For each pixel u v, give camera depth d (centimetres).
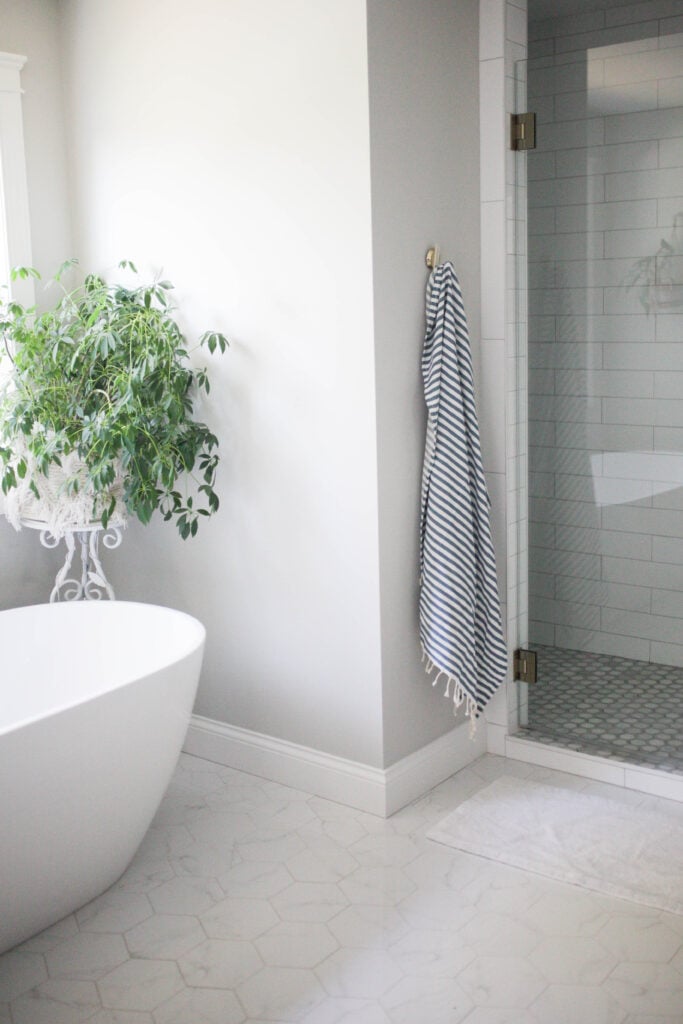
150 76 316
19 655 303
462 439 298
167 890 263
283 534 308
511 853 275
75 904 254
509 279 320
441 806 305
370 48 267
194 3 300
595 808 300
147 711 246
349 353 283
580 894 257
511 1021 212
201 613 336
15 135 331
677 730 312
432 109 293
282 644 315
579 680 329
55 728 224
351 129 272
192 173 311
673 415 302
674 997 218
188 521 331
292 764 317
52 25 338
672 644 311
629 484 313
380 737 297
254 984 226
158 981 227
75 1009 219
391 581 294
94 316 301
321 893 260
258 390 306
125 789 249
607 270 308
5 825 221
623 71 296
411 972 228
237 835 289
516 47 311
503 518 328
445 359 294
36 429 320
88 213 344
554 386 323
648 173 296
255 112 291
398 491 293
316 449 296
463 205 310
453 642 296
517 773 326
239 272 304
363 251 275
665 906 250
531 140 314
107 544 332
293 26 279
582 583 326
